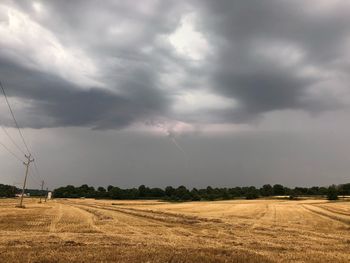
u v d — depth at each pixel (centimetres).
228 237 3609
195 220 5981
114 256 2128
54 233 3531
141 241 3052
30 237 3108
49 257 2067
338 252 2733
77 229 4003
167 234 3759
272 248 2827
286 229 4634
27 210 8044
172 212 8756
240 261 2097
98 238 3198
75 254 2200
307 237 3759
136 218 6319
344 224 5703
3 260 1950
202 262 2019
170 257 2120
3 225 4172
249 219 6619
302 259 2283
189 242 3081
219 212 9188
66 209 9375
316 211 9850
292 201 17562
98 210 9138
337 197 18875
